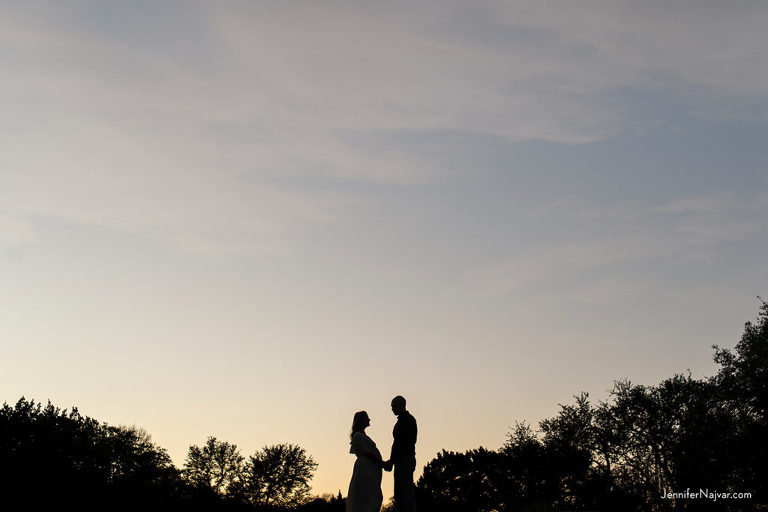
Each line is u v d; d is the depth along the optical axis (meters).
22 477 68.19
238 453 122.00
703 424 57.03
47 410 74.94
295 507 118.62
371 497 13.73
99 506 74.12
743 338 58.84
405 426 13.99
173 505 95.00
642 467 62.31
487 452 95.25
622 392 67.06
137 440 101.75
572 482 68.06
